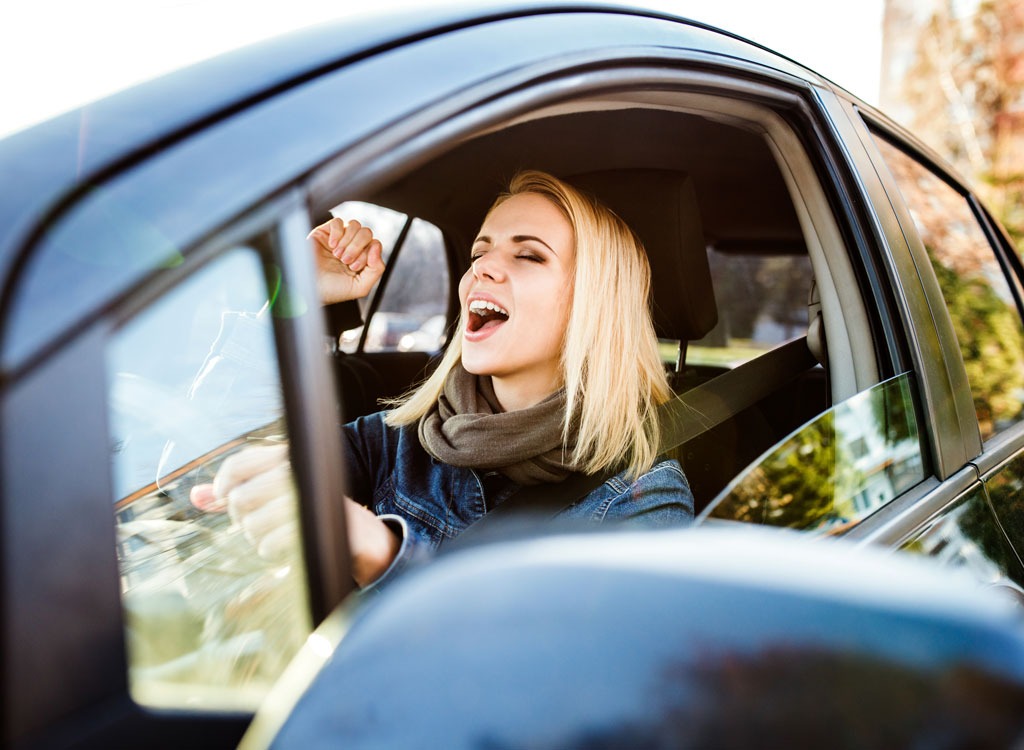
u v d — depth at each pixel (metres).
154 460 1.05
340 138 0.70
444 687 0.46
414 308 2.67
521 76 0.87
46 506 0.52
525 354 1.57
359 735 0.46
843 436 1.28
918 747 0.43
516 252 1.56
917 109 11.28
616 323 1.56
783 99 1.38
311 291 0.67
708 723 0.44
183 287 0.65
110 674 0.54
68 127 0.67
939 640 0.44
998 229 2.28
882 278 1.48
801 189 1.47
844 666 0.44
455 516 1.51
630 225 1.97
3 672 0.49
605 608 0.47
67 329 0.54
